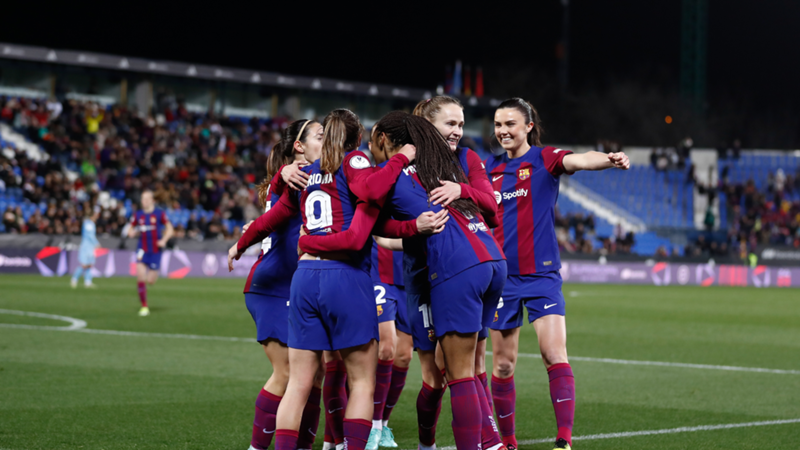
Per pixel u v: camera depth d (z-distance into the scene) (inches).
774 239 2001.7
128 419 304.3
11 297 858.1
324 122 231.5
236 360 464.8
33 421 297.1
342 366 253.9
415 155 229.6
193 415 314.3
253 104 1963.6
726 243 1941.4
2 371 406.9
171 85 1856.5
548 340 259.6
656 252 1889.8
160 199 1504.7
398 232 223.8
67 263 1316.4
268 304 244.2
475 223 230.5
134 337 565.0
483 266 224.5
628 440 285.1
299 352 223.8
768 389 403.5
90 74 1754.4
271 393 241.1
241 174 1716.3
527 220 270.5
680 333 689.6
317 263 220.7
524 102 283.0
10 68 1676.9
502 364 268.5
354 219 216.8
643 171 2175.2
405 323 292.8
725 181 2080.5
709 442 283.0
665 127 2554.1
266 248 252.7
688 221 2082.9
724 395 384.2
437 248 225.6
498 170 278.8
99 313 727.7
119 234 1379.2
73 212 1374.3
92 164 1551.4
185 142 1720.0
